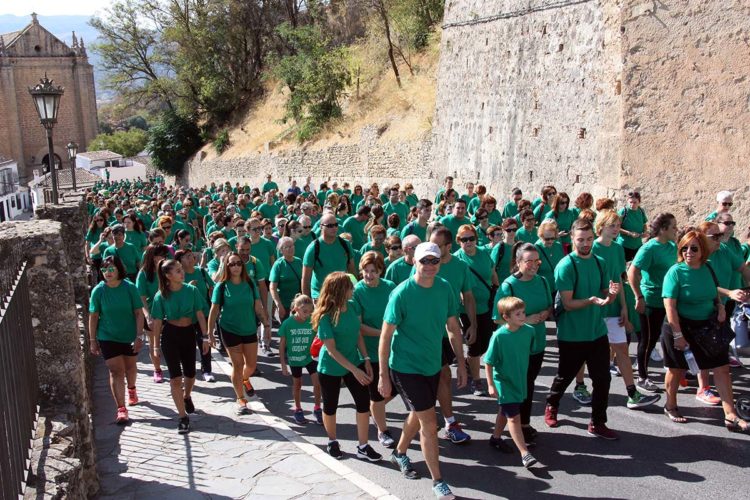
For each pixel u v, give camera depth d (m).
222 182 45.19
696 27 11.41
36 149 79.75
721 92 11.31
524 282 6.88
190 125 51.94
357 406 6.78
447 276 7.41
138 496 5.97
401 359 5.93
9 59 76.56
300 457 6.77
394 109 29.88
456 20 22.19
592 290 6.92
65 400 5.72
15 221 6.13
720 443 6.73
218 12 50.03
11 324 4.40
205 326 8.19
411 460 6.77
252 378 9.79
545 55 17.31
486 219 11.94
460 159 22.08
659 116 11.88
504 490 6.05
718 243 7.76
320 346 7.12
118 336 8.05
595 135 15.43
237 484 6.17
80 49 80.44
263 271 10.12
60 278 5.64
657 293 8.05
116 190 36.25
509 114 19.03
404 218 15.41
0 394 3.78
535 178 17.88
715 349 6.94
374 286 6.91
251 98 49.81
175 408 8.54
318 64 34.94
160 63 54.84
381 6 31.81
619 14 14.54
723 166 11.39
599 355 6.91
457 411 8.02
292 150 36.12
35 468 4.50
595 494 5.88
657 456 6.52
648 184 12.08
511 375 6.39
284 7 49.22
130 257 12.12
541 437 7.10
